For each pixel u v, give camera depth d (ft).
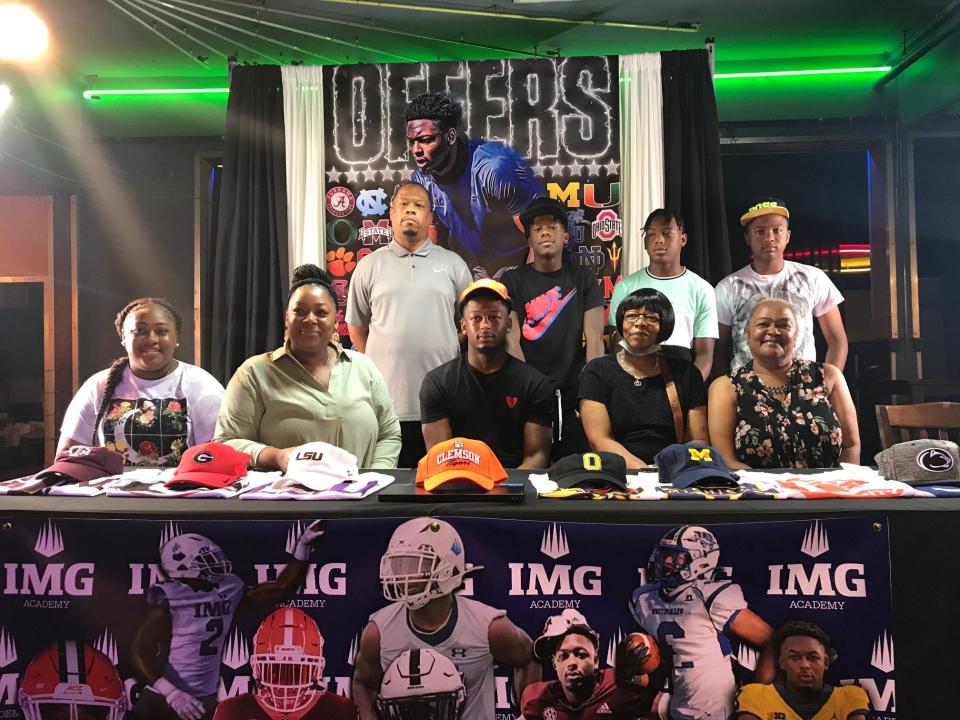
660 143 12.16
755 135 16.05
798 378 7.22
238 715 4.64
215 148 16.66
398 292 11.16
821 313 11.76
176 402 8.00
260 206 12.45
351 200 12.24
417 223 11.33
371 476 5.65
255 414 7.09
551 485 5.22
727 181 19.19
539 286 10.88
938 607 4.39
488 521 4.58
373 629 4.60
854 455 7.28
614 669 4.51
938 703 4.38
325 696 4.61
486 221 12.12
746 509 4.50
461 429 8.11
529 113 12.16
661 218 10.76
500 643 4.57
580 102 12.13
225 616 4.64
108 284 17.08
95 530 4.66
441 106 11.76
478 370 8.04
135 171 16.81
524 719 4.58
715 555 4.48
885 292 16.47
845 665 4.41
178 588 4.64
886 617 4.39
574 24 14.16
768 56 15.65
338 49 15.33
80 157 16.74
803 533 4.46
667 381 7.51
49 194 16.71
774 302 7.13
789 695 4.42
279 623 4.63
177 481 5.18
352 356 7.64
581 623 4.54
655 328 7.31
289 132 12.34
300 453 5.46
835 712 4.41
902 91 15.74
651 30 14.42
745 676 4.46
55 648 4.68
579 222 12.16
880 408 7.81
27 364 17.16
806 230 19.30
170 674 4.63
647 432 7.44
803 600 4.45
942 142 16.12
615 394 7.59
